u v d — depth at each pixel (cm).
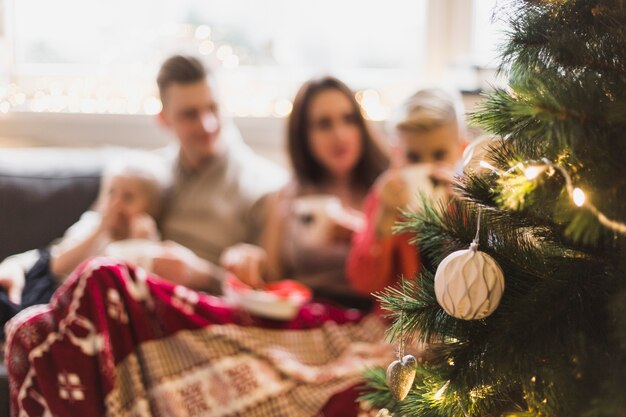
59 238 177
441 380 72
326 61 227
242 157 187
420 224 76
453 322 71
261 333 142
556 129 56
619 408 56
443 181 141
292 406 132
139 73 222
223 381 131
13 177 179
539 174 60
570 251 68
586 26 67
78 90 219
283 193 177
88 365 124
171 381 130
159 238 181
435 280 67
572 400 61
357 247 153
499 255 71
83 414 122
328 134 170
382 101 220
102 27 225
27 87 219
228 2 223
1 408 138
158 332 134
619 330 58
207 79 178
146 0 224
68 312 126
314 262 168
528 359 64
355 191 177
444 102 155
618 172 58
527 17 68
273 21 225
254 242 181
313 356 144
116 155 190
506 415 70
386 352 141
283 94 221
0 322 154
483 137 75
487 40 214
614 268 64
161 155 201
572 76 65
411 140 153
